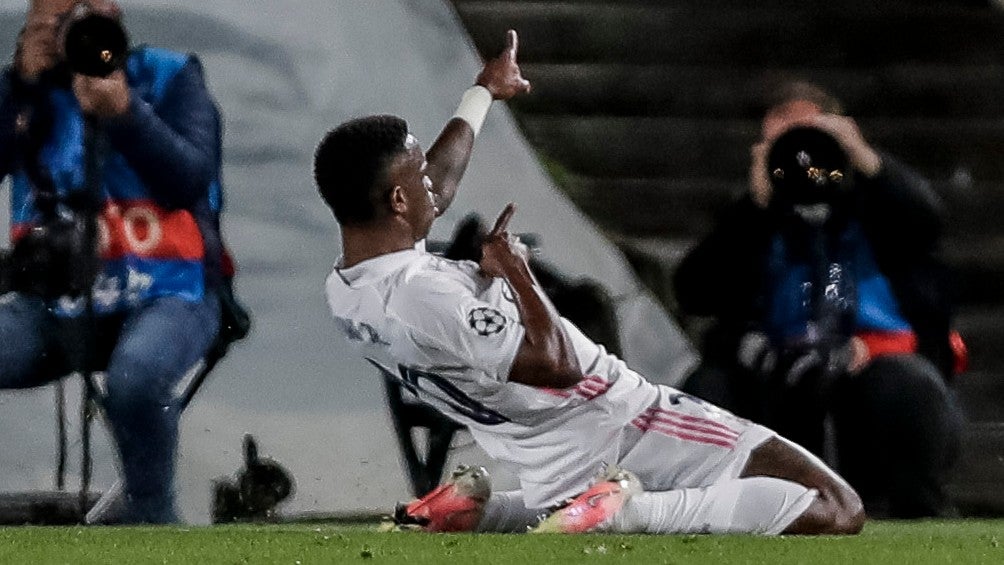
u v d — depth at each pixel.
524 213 31.72
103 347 23.03
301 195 30.95
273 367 29.28
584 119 34.88
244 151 30.91
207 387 28.66
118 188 22.67
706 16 35.50
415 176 17.66
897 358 25.34
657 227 34.16
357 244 17.70
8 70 22.67
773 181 24.61
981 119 35.22
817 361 25.16
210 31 31.28
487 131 32.25
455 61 33.09
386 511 28.28
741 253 25.22
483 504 18.98
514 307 17.72
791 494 18.25
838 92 35.09
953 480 31.39
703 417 18.66
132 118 22.08
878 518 25.80
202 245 23.08
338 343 29.67
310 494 28.25
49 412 28.22
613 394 18.38
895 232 25.19
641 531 18.08
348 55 32.09
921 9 35.50
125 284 22.69
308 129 31.44
